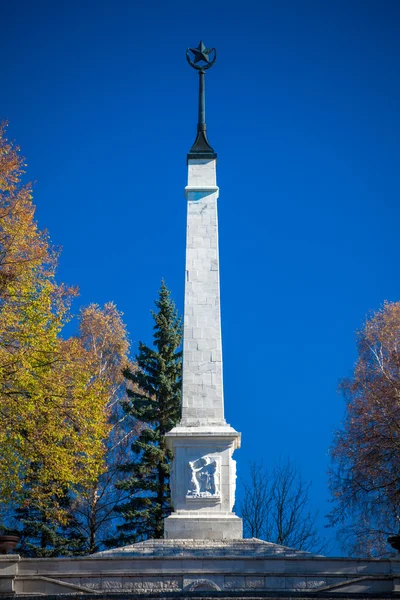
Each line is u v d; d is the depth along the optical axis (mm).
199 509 39125
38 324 41219
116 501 55156
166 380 56531
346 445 49500
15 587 31578
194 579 33219
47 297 41281
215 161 45094
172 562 33656
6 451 40438
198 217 43750
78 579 33156
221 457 39750
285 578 33312
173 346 58250
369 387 50875
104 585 33094
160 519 53625
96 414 42500
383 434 47156
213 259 43062
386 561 33625
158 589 33062
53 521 48656
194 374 41281
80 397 42125
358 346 56500
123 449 57688
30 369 40562
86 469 42562
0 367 39344
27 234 42531
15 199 42906
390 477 47719
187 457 39750
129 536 53406
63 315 43094
